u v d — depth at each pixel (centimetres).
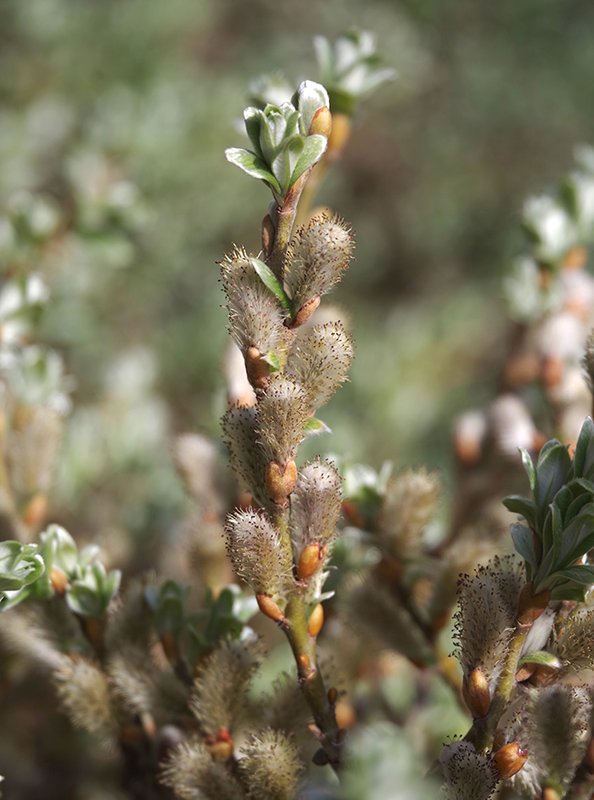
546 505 34
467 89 190
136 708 39
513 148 186
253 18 187
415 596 44
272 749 35
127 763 40
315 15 188
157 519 64
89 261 86
